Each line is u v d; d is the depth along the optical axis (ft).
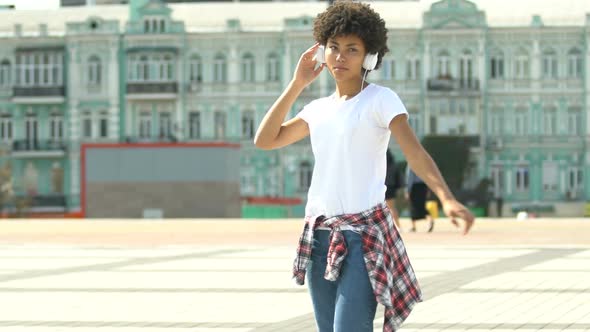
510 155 297.74
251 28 302.04
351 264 21.75
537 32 295.07
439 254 78.89
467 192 284.20
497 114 298.15
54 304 49.67
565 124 296.92
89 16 300.20
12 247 92.89
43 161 301.84
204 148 183.93
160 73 300.81
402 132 21.95
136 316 45.03
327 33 22.74
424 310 45.85
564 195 296.92
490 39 296.51
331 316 22.54
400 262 22.36
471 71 295.69
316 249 22.47
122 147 184.34
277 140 23.63
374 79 298.15
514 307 46.78
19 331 40.93
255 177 301.22
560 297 50.49
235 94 300.81
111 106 299.99
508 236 104.68
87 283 59.36
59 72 300.40
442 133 295.89
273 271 65.72
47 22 307.78
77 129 300.20
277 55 300.20
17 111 301.43
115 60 299.99
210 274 64.18
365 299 21.58
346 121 22.30
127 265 71.51
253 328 41.01
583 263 69.82
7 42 301.22
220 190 183.42
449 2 295.89
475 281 58.13
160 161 184.24
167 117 302.25
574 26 294.05
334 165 22.40
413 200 113.29
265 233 115.75
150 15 300.40
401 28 295.89
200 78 301.43
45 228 130.93
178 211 183.93
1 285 58.65
